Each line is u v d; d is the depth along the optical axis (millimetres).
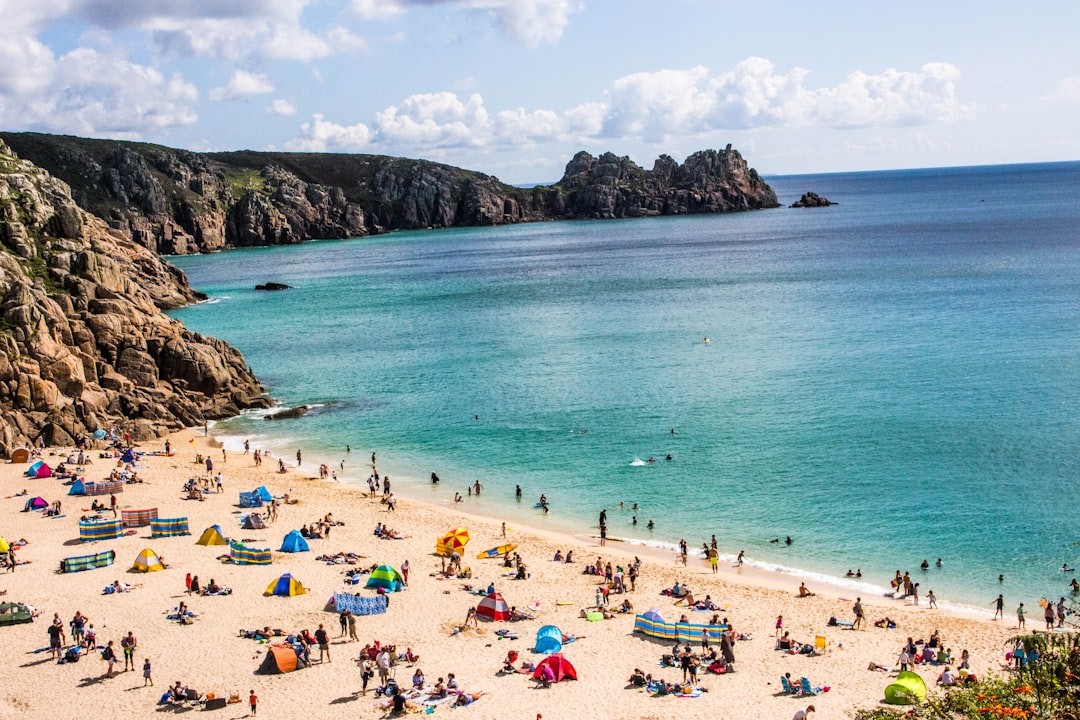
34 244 114000
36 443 90188
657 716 40625
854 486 75312
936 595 55812
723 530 67688
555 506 74250
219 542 63469
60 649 46812
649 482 78875
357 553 62719
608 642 48750
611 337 147875
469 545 65125
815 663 46094
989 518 67500
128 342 105312
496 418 101500
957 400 98938
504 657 46906
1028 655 41062
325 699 42250
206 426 101312
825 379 111375
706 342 139000
